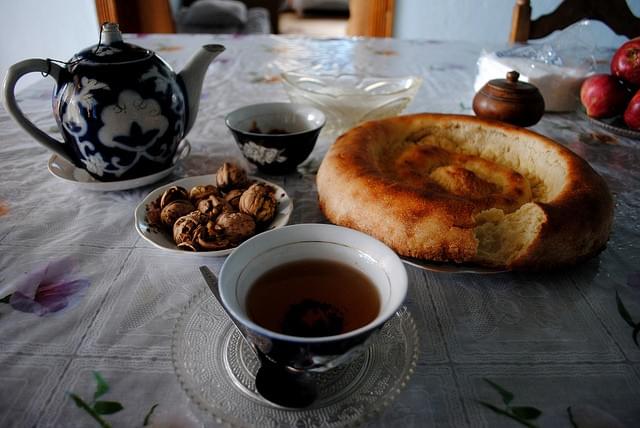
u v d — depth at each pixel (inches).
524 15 52.6
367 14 91.7
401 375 13.8
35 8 83.6
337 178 21.6
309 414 12.6
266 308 14.1
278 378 13.4
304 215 23.0
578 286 18.6
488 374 14.6
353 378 13.7
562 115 36.1
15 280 18.1
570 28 38.8
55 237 20.9
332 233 15.7
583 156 29.4
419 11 89.6
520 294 18.1
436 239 18.8
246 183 23.2
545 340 16.0
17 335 15.6
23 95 37.0
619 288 18.5
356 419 12.5
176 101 24.7
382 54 49.4
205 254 18.6
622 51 31.7
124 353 15.0
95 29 85.6
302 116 29.1
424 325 16.6
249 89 39.9
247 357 14.4
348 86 35.9
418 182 22.0
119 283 18.2
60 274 18.5
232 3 117.6
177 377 13.6
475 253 18.6
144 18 87.8
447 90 40.1
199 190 22.1
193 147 30.0
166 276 18.6
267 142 25.1
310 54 49.1
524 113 28.6
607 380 14.5
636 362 15.1
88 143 23.2
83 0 82.9
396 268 14.1
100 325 16.1
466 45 53.3
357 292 14.7
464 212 18.9
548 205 18.7
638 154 29.8
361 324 13.7
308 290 14.8
